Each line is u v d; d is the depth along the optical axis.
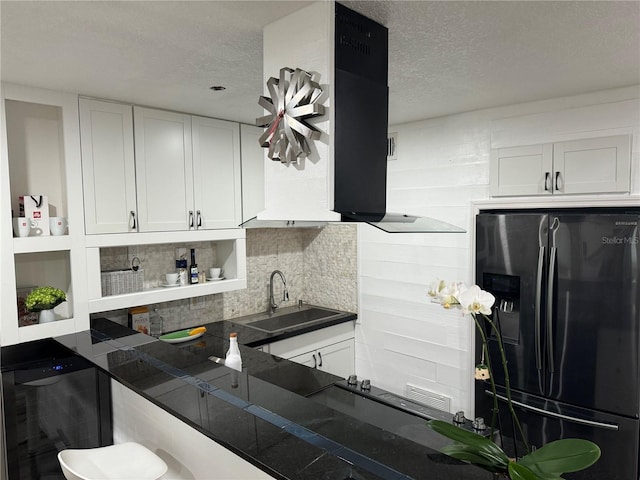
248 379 1.96
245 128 3.54
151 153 2.99
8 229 2.41
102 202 2.78
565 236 2.70
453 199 3.41
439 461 1.29
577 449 1.11
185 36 1.85
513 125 3.07
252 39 1.90
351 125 1.67
